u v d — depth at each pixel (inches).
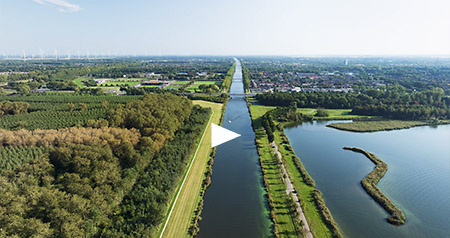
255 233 2773.1
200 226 2869.1
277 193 3506.4
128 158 3722.9
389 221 2994.6
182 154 4104.3
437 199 3486.7
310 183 3750.0
